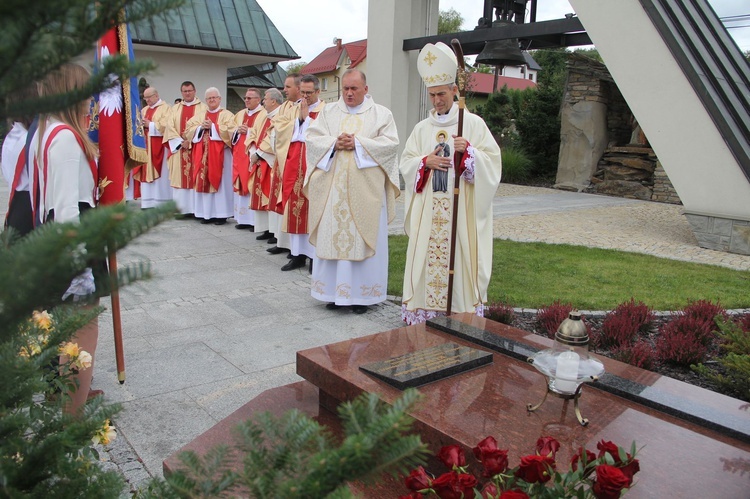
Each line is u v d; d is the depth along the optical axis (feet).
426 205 16.90
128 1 2.89
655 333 18.12
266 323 18.31
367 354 11.20
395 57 48.29
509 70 172.76
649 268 26.12
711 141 30.71
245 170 32.12
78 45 2.89
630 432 8.74
